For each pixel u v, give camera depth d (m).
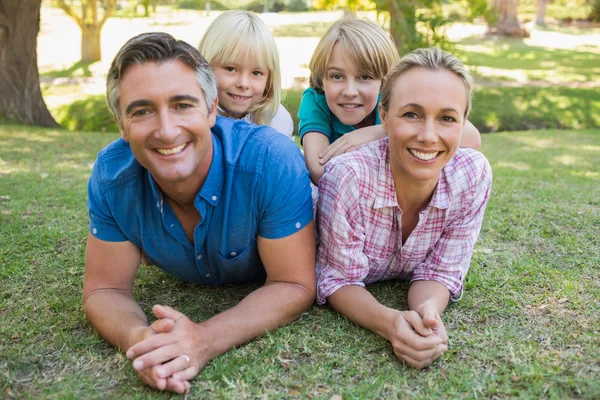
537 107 12.93
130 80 1.97
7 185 4.97
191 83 2.02
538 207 4.15
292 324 2.42
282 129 3.75
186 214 2.34
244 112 3.37
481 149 8.52
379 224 2.49
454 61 2.18
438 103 2.13
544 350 2.21
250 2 42.16
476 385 1.99
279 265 2.38
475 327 2.40
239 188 2.27
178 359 1.98
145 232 2.35
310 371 2.08
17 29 10.41
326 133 3.14
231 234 2.35
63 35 28.73
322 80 3.14
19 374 2.10
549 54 23.09
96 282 2.37
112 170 2.27
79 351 2.24
